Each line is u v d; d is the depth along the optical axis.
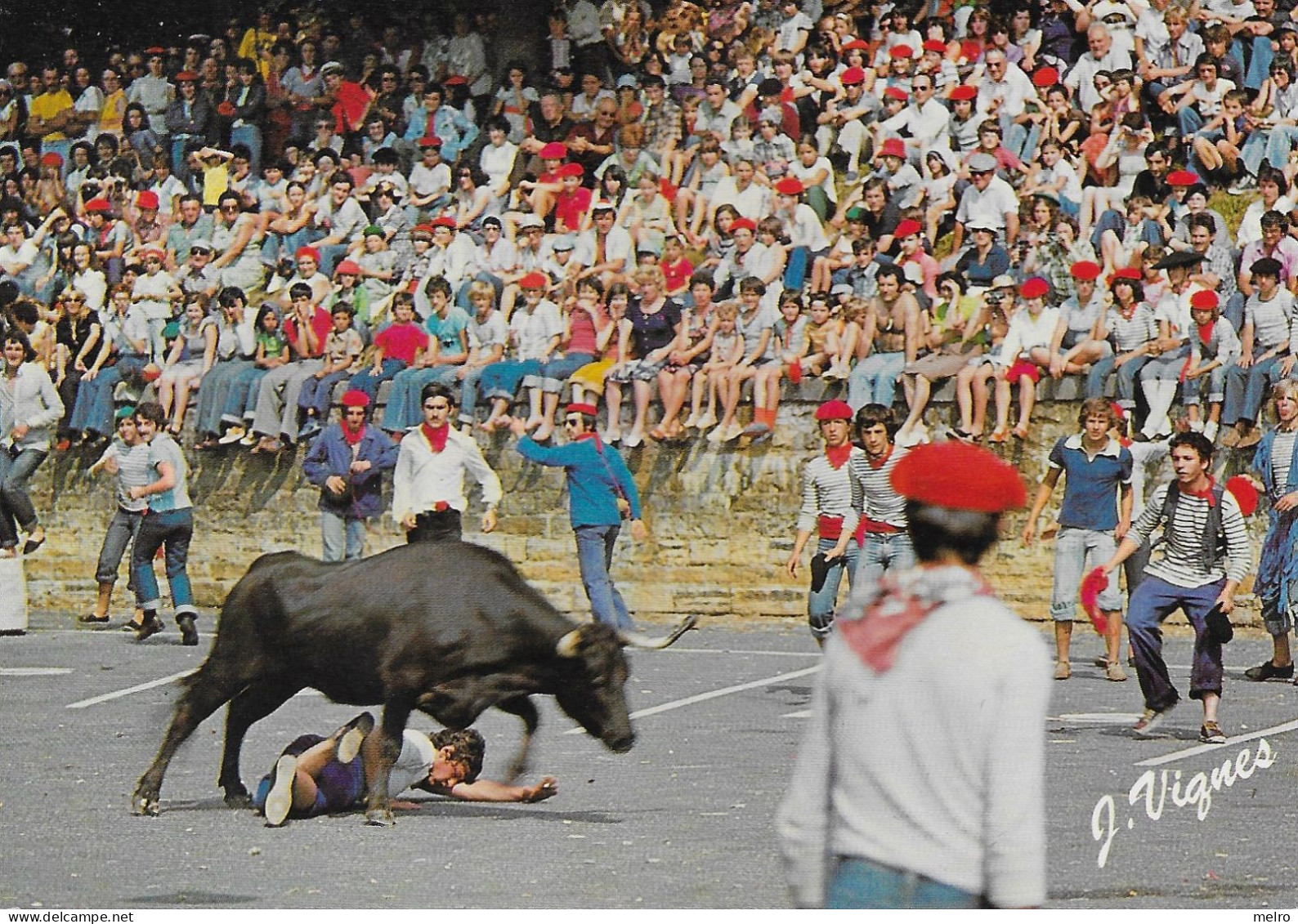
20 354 29.08
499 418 28.89
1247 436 24.89
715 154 31.33
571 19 35.41
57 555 32.44
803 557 27.36
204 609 31.58
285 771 14.41
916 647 6.61
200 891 12.33
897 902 6.54
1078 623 25.86
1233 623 24.92
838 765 6.71
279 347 31.64
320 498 28.27
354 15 37.09
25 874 12.85
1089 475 21.53
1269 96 30.20
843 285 28.33
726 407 27.72
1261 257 26.06
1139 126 29.33
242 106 37.31
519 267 30.70
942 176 29.81
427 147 34.12
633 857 13.24
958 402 26.20
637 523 23.78
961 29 32.16
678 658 24.09
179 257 34.59
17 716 20.20
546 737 18.58
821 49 32.75
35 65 40.47
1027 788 6.44
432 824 14.38
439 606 14.31
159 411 26.38
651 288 28.25
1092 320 25.86
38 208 38.28
